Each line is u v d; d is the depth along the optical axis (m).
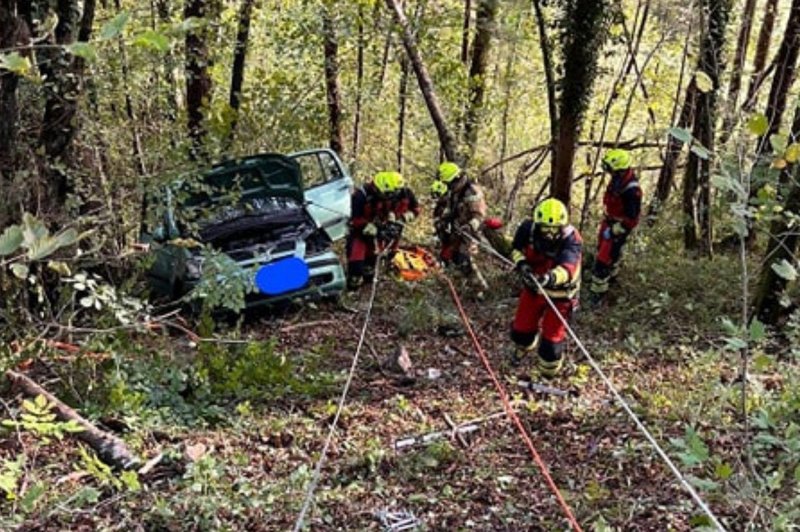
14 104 6.27
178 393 6.54
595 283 9.56
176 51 9.91
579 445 5.83
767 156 4.22
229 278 7.19
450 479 5.30
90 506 4.66
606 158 9.37
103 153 9.00
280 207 9.63
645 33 13.95
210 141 9.52
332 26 13.16
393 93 16.53
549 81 11.22
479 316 9.32
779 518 3.02
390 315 9.39
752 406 5.67
